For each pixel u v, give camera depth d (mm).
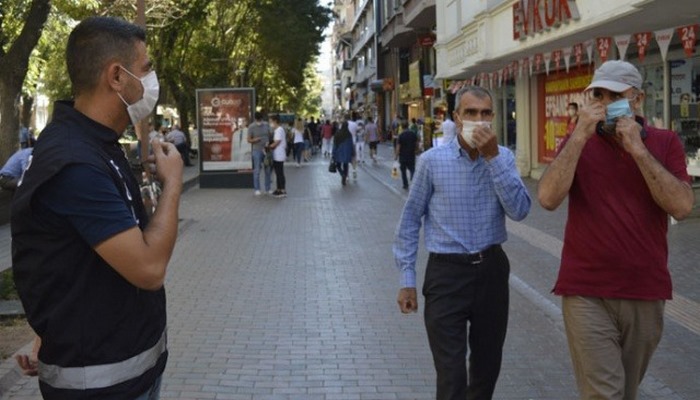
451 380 4047
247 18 42438
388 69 60156
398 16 42250
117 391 2416
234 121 21828
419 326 7117
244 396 5367
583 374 3814
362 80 78375
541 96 21625
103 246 2307
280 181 19641
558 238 11562
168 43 33438
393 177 22781
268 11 41375
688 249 9977
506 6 17969
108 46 2445
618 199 3721
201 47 39000
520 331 6879
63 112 2453
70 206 2297
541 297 7961
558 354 6223
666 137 3838
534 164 22188
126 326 2436
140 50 2520
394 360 6148
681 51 13531
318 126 50438
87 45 2447
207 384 5602
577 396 5316
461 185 4168
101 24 2469
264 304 8008
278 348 6473
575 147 3691
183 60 36812
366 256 10773
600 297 3742
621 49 13023
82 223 2299
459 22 23875
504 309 4242
